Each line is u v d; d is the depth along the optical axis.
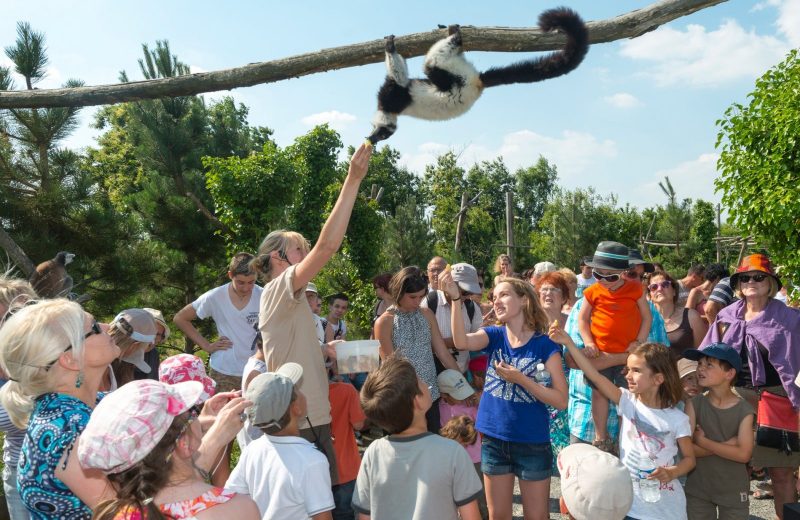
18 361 2.28
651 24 2.55
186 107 14.19
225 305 5.43
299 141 17.39
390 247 17.16
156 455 1.90
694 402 3.82
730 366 3.68
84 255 10.09
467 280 5.57
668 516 3.36
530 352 3.78
